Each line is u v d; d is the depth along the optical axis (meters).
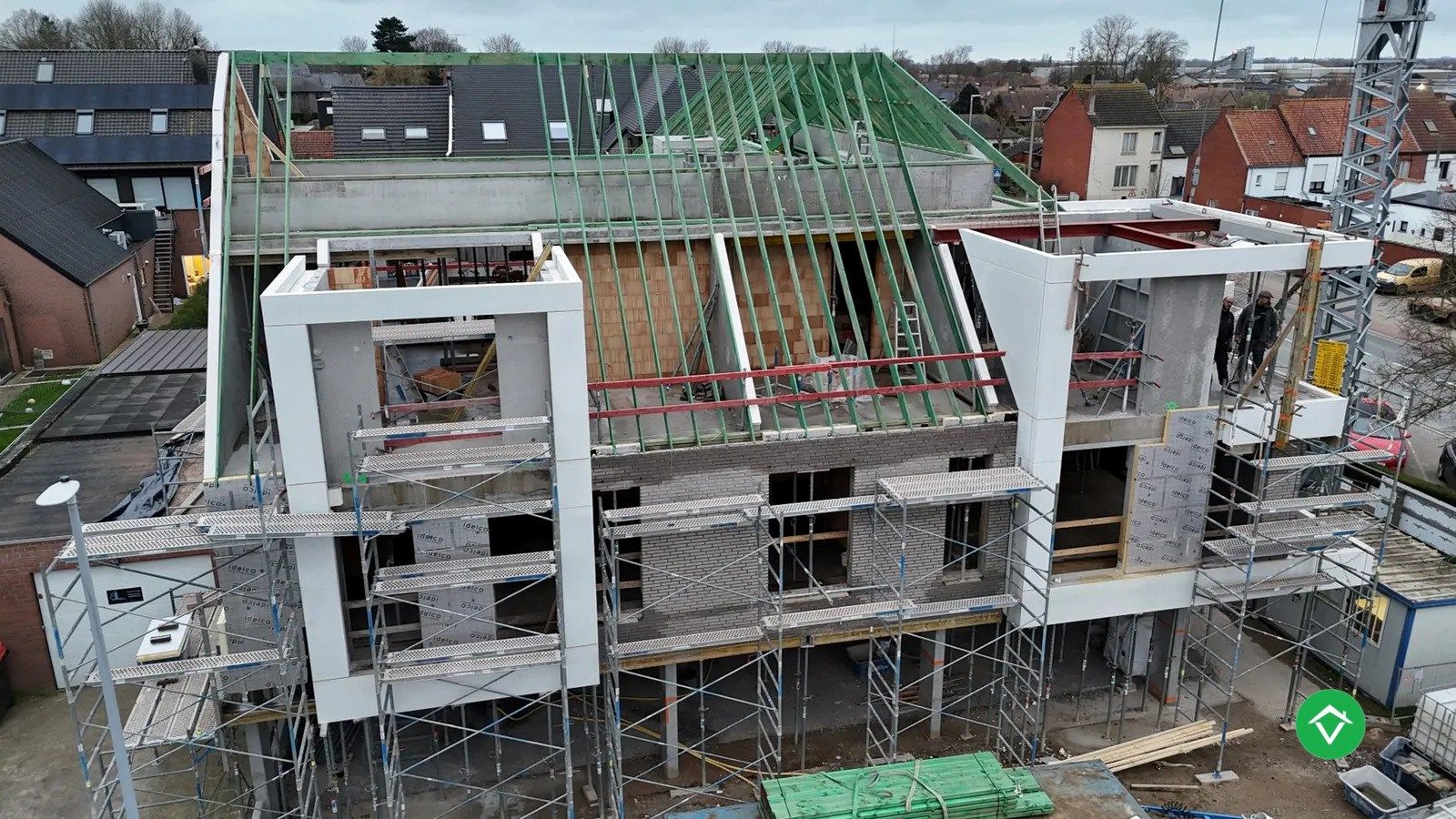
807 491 18.06
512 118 44.22
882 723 15.95
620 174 17.61
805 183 18.47
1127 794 14.21
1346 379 21.84
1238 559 16.59
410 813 15.79
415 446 14.09
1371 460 16.73
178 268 46.78
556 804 16.03
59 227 37.62
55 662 18.33
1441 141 57.44
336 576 13.35
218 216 15.10
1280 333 17.08
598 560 16.52
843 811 13.32
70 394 24.45
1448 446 26.77
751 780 16.59
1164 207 20.89
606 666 15.08
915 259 18.30
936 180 18.95
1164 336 15.77
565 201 17.42
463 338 17.20
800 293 16.30
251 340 15.12
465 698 14.30
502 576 13.30
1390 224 51.16
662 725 17.97
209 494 13.20
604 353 17.38
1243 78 96.75
